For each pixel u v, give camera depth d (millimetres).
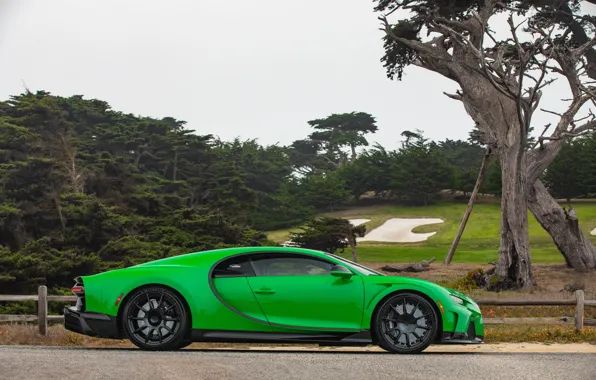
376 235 105625
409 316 9086
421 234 103625
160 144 107375
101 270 40938
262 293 9070
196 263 9234
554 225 41812
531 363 7930
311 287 9102
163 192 96250
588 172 119062
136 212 66188
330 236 62844
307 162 160875
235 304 9047
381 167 139750
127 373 6914
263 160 144125
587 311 20688
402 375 7008
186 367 7277
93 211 47938
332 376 6906
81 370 7070
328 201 134000
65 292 36969
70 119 113312
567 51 40344
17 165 62469
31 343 11484
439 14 41094
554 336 12852
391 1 43094
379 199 143125
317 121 161875
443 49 39750
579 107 37594
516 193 36375
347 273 9094
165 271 9133
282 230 122000
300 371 7164
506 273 36094
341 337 9070
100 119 115562
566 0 41531
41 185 59812
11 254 37844
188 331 9070
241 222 83750
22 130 71000
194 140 108250
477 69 34938
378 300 9062
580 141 121750
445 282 37594
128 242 45625
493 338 12758
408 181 131125
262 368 7309
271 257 9305
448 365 7691
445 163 134125
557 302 13203
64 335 11820
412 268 45406
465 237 97000
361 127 161000
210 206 83375
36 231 55031
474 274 35844
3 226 51375
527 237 36156
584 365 7824
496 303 13305
